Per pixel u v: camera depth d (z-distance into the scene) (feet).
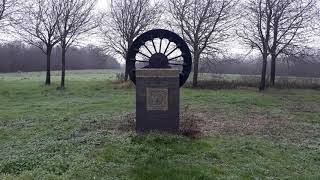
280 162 34.45
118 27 156.25
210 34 119.65
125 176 28.25
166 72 43.78
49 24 120.47
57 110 67.67
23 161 31.30
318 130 51.26
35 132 47.06
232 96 93.35
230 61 131.54
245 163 33.53
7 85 123.34
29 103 79.15
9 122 54.49
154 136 40.57
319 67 146.00
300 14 115.14
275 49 118.01
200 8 119.75
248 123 55.31
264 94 101.40
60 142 39.01
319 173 31.22
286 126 53.78
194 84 118.62
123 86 115.03
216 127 51.06
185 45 49.14
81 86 120.37
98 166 30.42
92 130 46.78
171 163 31.78
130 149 35.83
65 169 29.68
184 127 46.52
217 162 33.58
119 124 50.34
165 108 43.88
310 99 92.73
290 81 128.57
